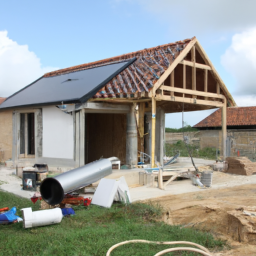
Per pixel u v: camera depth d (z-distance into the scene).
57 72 19.39
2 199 9.89
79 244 6.22
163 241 6.62
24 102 15.16
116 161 13.20
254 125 29.39
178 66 14.90
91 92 12.23
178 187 11.92
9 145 16.50
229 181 13.16
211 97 15.84
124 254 5.84
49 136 13.88
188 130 33.75
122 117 16.19
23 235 6.80
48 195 8.67
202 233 7.52
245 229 7.32
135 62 14.64
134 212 8.51
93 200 9.34
